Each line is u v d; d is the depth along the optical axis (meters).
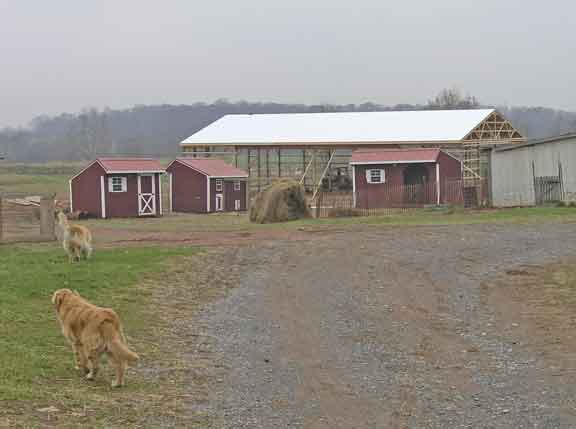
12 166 110.38
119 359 9.34
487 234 26.58
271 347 12.49
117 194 47.16
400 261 21.42
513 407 9.23
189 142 61.97
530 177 39.69
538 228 27.83
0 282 15.32
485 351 12.31
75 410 8.37
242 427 8.39
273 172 80.62
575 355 11.98
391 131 59.03
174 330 13.48
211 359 11.63
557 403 9.40
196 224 35.81
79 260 19.06
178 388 9.90
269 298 16.66
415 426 8.51
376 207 45.81
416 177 49.91
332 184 62.31
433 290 17.62
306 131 62.09
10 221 24.66
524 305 16.05
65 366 10.20
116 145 183.50
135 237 27.31
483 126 59.41
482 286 18.09
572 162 37.50
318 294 17.11
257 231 29.09
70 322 9.63
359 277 19.16
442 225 29.66
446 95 128.25
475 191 43.34
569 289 17.47
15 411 8.04
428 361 11.66
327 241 25.34
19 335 11.68
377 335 13.42
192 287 17.44
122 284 16.67
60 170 101.50
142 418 8.41
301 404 9.37
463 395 9.80
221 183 53.84
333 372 10.96
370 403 9.43
